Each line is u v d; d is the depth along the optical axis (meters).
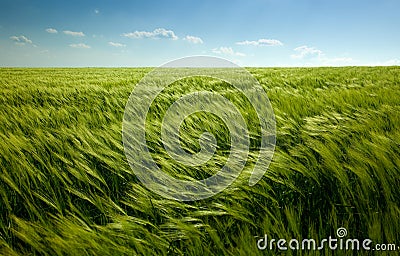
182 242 1.44
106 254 1.26
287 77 11.23
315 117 3.22
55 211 1.70
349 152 2.04
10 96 6.05
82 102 4.99
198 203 1.74
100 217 1.66
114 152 2.18
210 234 1.41
